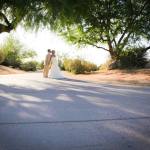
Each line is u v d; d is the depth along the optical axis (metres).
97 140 6.19
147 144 5.97
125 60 25.78
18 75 20.91
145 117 8.03
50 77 18.72
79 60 24.73
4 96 11.19
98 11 24.75
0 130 6.80
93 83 15.74
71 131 6.76
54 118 7.88
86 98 10.85
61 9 18.09
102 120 7.71
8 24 19.89
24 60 32.50
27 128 6.96
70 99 10.64
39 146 5.84
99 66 28.38
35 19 19.23
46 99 10.61
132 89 13.22
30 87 13.73
